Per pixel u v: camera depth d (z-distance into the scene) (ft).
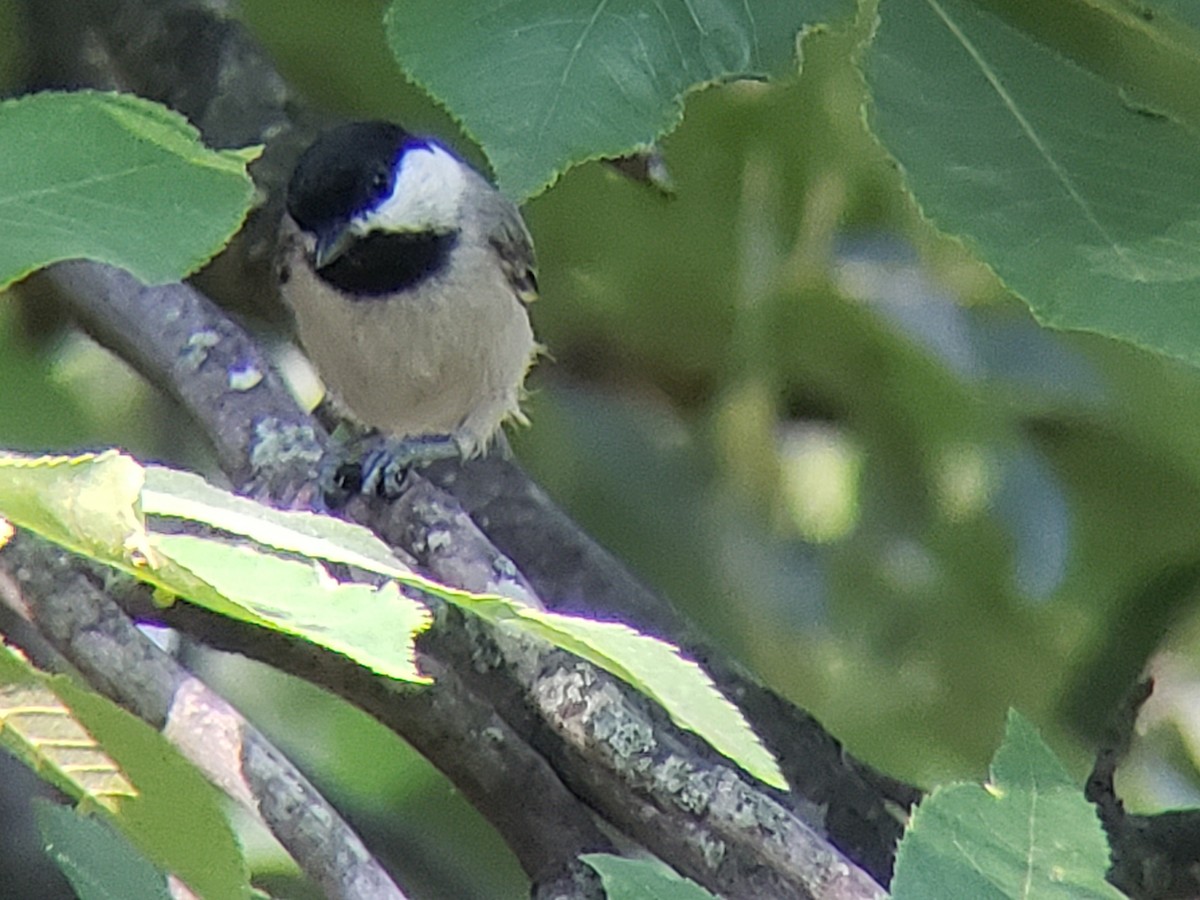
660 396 28.17
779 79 13.12
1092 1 15.05
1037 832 10.72
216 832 10.73
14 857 21.43
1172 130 13.58
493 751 18.01
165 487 9.74
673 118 12.91
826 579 27.09
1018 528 26.12
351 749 26.43
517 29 12.88
